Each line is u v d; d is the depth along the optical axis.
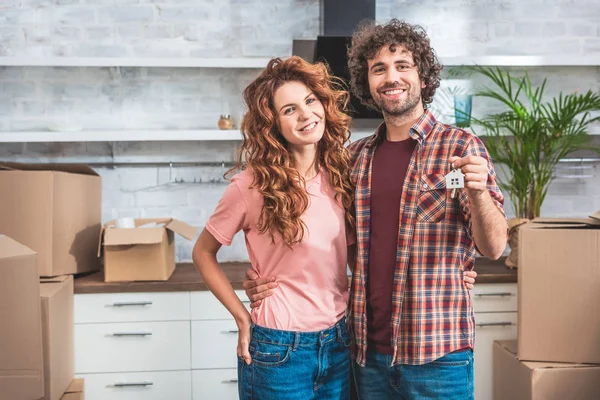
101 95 3.47
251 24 3.49
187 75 3.50
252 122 1.76
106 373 2.90
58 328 2.56
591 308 2.45
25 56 3.33
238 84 3.52
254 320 1.75
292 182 1.70
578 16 3.56
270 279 1.74
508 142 3.41
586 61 3.26
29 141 3.16
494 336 2.96
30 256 2.02
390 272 1.76
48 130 3.45
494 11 3.55
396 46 1.81
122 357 2.90
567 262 2.46
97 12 3.44
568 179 3.61
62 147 3.46
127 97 3.49
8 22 3.40
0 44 3.40
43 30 3.42
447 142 1.76
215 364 2.94
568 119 3.08
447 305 1.73
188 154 3.52
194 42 3.48
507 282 2.94
